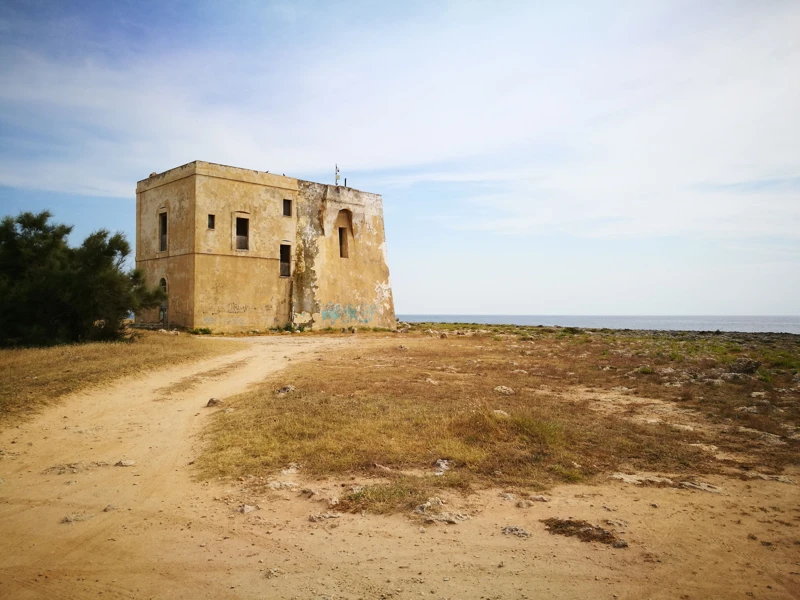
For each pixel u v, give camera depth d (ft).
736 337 159.33
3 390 42.60
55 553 18.56
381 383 51.11
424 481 24.70
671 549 18.40
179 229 122.01
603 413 40.22
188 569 17.26
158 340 84.84
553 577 16.53
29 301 75.51
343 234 153.79
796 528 20.18
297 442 30.63
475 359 75.05
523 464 27.14
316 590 15.84
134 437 33.91
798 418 38.47
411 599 15.30
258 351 84.02
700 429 35.81
